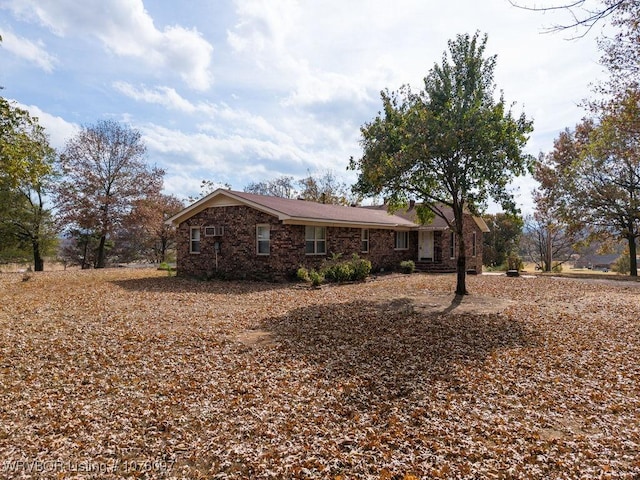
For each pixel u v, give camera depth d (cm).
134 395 470
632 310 1038
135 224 2683
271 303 1112
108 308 1005
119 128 2669
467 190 1174
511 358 621
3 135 1212
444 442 368
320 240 1773
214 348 662
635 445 361
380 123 1180
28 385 493
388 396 473
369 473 318
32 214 2566
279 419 412
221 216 1748
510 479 311
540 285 1669
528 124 1130
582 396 477
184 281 1659
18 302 1070
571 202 2473
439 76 1195
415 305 1090
